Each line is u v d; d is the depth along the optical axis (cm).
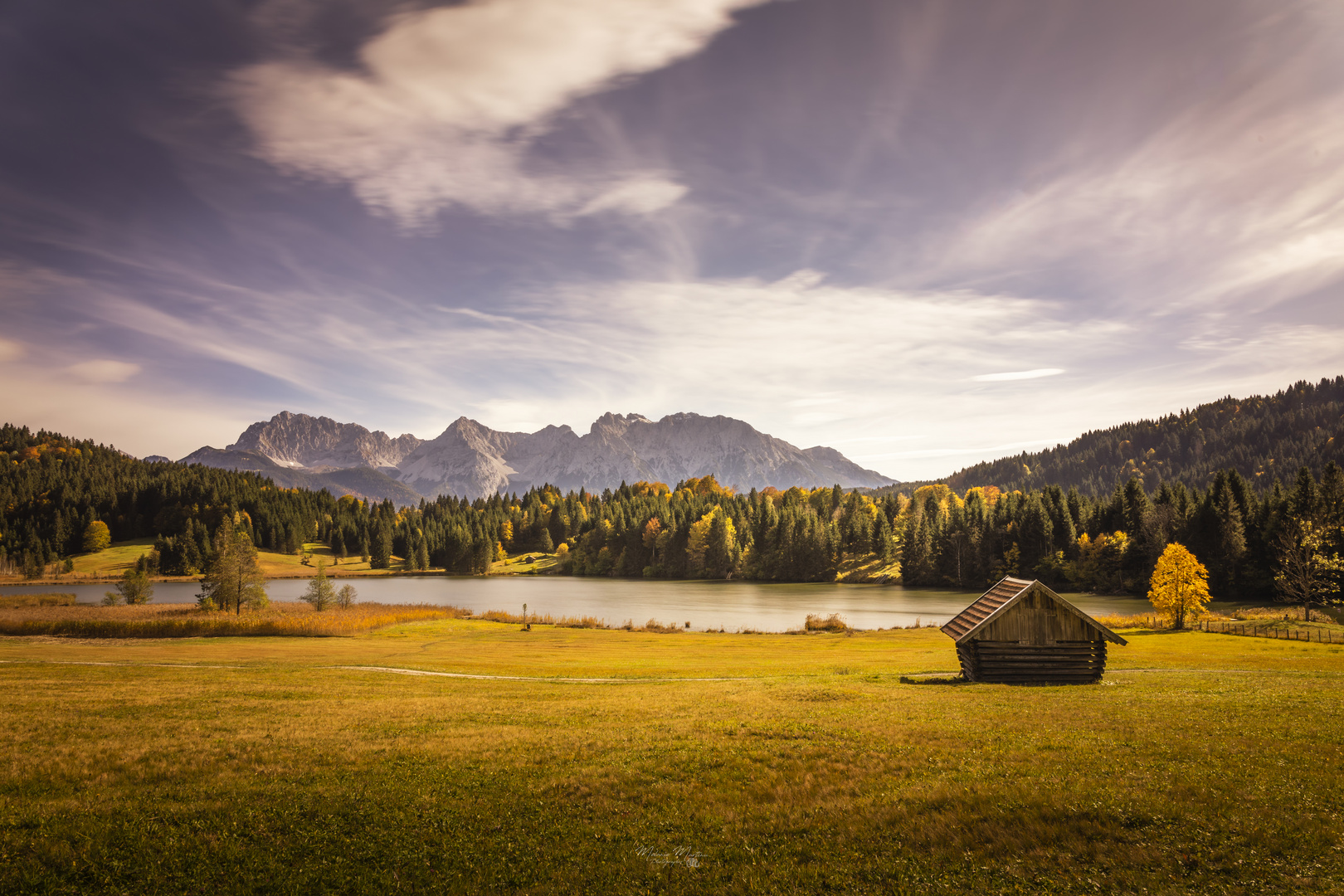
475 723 2269
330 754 1836
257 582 9075
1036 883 1063
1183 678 3309
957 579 16025
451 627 8038
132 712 2438
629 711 2497
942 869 1122
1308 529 10225
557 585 17588
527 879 1146
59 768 1697
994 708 2364
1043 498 17375
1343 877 1002
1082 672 3203
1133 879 1048
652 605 12206
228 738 2028
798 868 1148
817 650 5666
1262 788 1348
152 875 1164
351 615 8594
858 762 1673
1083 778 1448
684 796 1483
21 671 3656
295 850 1251
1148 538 13400
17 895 1108
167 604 10294
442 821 1371
